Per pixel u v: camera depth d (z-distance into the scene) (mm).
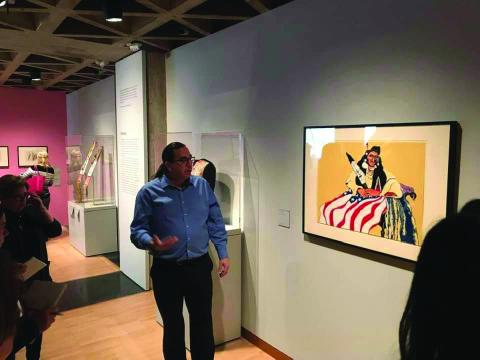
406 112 2004
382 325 2201
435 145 1864
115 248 5711
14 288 874
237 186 3232
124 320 3596
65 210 7332
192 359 2572
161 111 4098
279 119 2793
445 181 1832
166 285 2463
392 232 2078
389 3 2051
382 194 2113
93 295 4148
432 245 659
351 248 2348
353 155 2256
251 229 3123
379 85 2125
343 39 2303
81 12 2939
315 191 2516
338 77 2350
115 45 3900
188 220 2475
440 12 1842
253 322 3180
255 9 2898
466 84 1766
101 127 6086
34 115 6926
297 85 2631
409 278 2053
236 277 3203
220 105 3355
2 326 822
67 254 5605
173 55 3941
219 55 3324
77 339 3254
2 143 6641
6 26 3283
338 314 2463
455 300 607
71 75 5695
